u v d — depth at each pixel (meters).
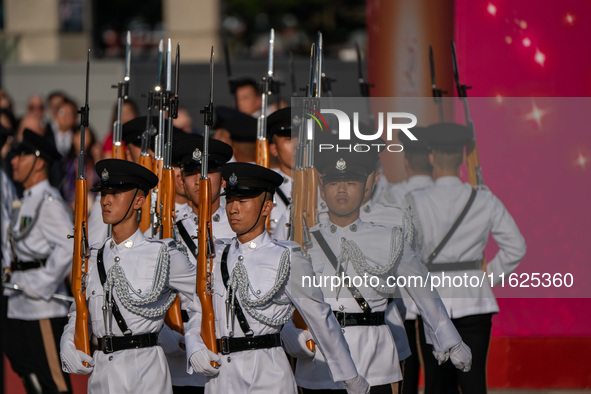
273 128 14.38
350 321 12.09
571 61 17.39
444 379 14.78
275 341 11.40
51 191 16.84
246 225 11.34
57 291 17.12
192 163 13.34
